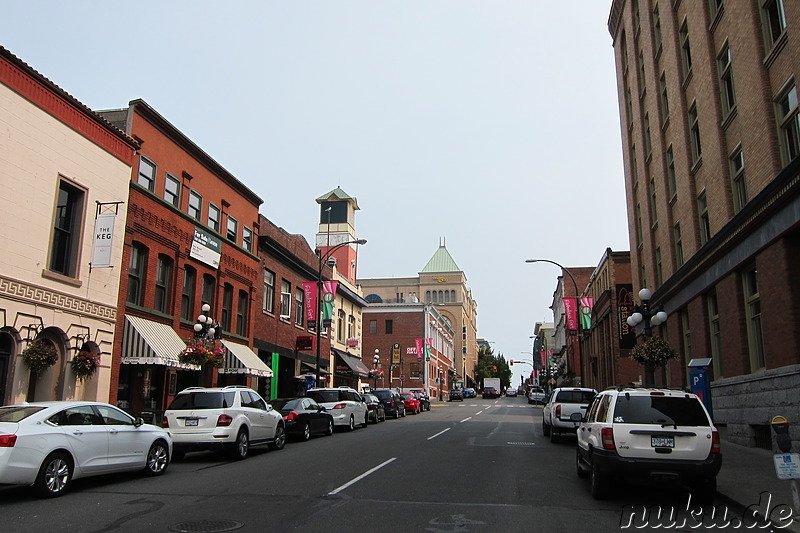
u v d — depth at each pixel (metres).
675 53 23.14
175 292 23.00
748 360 16.88
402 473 12.35
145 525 7.72
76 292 17.67
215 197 26.70
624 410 9.53
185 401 15.34
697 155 22.03
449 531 7.51
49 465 9.73
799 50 13.43
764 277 15.22
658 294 26.08
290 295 35.22
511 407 59.03
